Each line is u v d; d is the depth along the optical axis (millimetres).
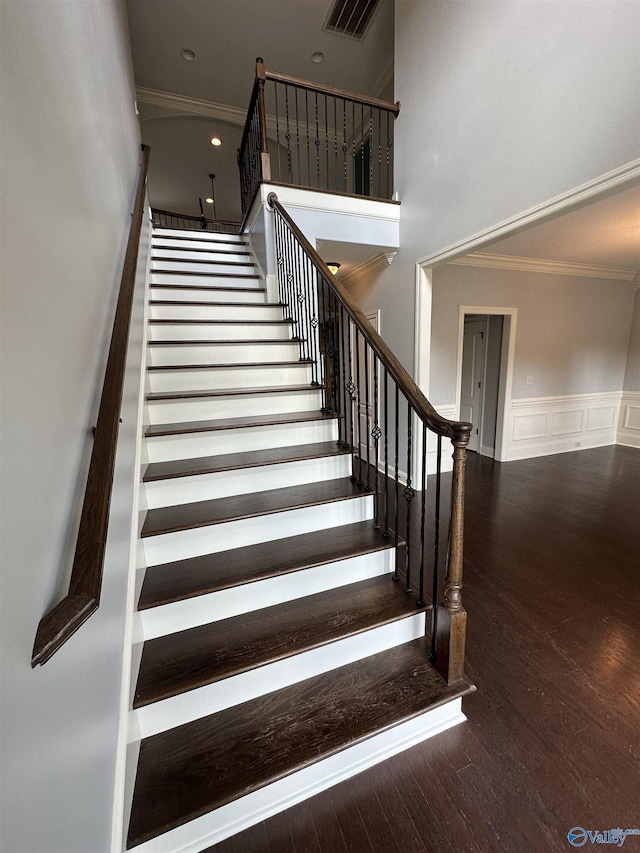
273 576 1528
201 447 2080
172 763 1118
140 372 2049
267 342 2822
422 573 1545
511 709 1452
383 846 1059
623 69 1695
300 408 2529
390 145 4809
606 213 2926
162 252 3988
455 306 4312
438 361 4309
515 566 2418
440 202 3018
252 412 2406
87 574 706
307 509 1843
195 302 3076
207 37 4348
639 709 1446
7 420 580
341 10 4027
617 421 5695
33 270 735
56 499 764
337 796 1183
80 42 1322
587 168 1891
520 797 1169
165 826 972
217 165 6664
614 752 1294
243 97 5309
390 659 1497
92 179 1352
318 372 2676
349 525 1946
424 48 3049
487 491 3799
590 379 5332
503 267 4434
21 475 610
